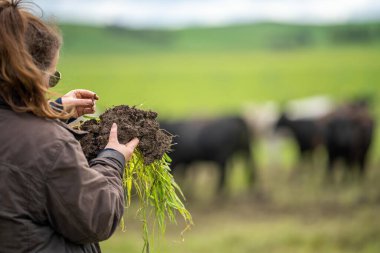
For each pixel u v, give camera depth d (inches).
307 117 743.1
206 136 613.0
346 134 622.5
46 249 88.0
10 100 89.0
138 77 2004.2
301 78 1935.3
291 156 791.7
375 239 346.9
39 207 86.7
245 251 328.5
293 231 373.1
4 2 90.9
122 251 317.7
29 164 86.2
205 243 346.9
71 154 87.7
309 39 3388.3
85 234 88.2
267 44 3287.4
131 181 112.8
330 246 333.7
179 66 2363.4
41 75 88.8
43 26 91.9
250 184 597.6
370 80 1830.7
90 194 87.6
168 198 111.7
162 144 105.4
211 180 658.8
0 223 86.2
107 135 101.3
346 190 551.5
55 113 92.0
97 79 1898.4
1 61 87.5
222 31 3607.3
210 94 1647.4
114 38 3157.0
